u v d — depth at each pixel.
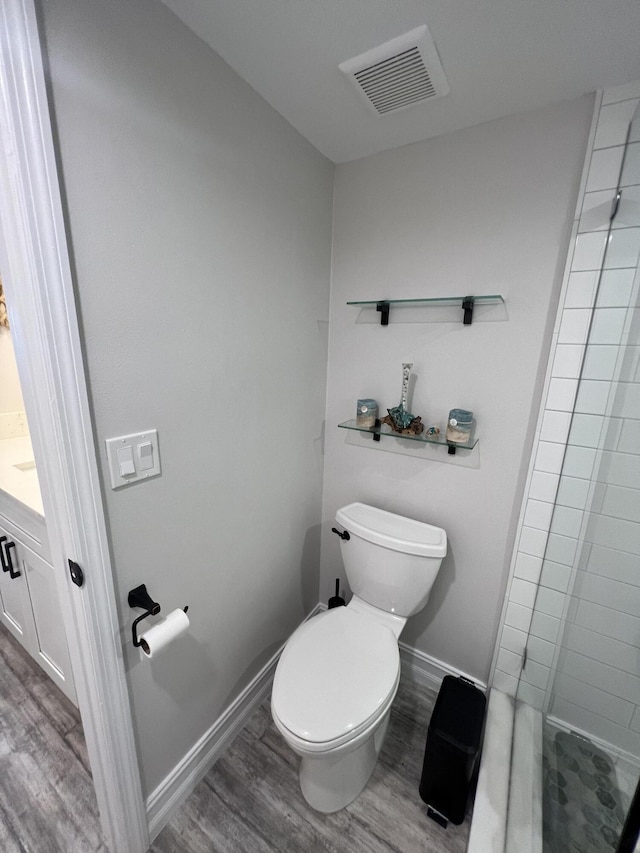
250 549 1.27
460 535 1.38
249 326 1.11
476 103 1.02
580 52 0.84
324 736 0.91
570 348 1.08
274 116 1.08
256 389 1.18
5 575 1.45
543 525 1.22
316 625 1.26
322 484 1.67
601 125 0.96
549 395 1.13
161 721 1.02
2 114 0.55
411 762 1.26
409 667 1.61
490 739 1.24
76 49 0.62
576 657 1.19
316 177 1.30
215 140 0.91
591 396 1.08
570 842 0.93
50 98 0.60
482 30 0.79
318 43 0.84
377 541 1.30
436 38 0.82
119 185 0.72
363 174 1.34
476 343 1.23
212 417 1.03
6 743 1.28
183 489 0.97
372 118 1.10
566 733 1.20
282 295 1.23
